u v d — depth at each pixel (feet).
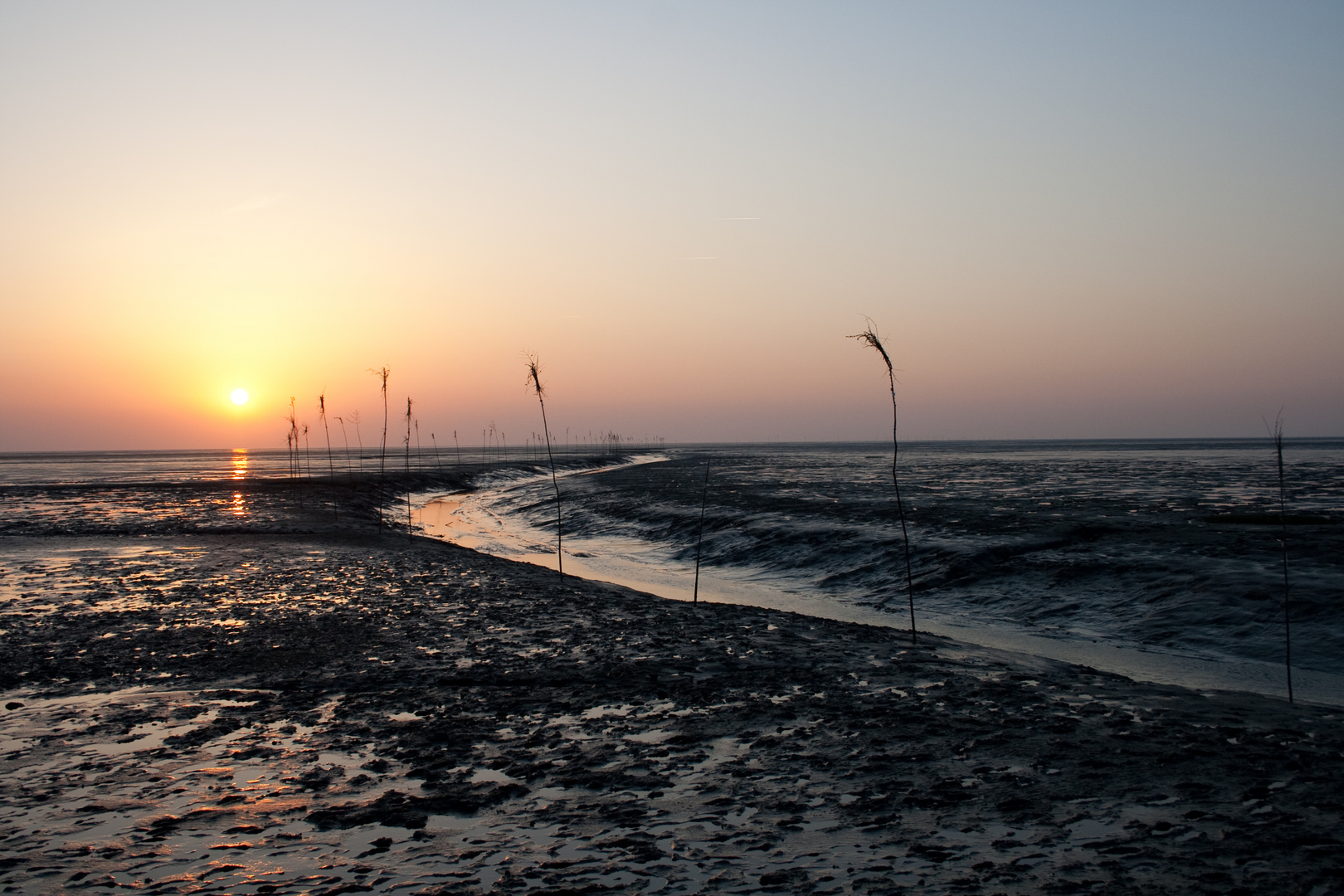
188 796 30.45
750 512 156.15
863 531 120.67
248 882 23.02
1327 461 452.76
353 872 23.66
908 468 419.74
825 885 22.24
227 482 294.66
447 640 60.29
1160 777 30.81
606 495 232.94
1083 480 282.15
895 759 33.47
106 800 30.04
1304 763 32.07
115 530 152.76
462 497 312.09
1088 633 70.69
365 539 142.10
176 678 49.78
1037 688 46.37
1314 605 66.39
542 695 45.11
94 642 59.57
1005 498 188.03
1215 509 150.30
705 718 40.27
